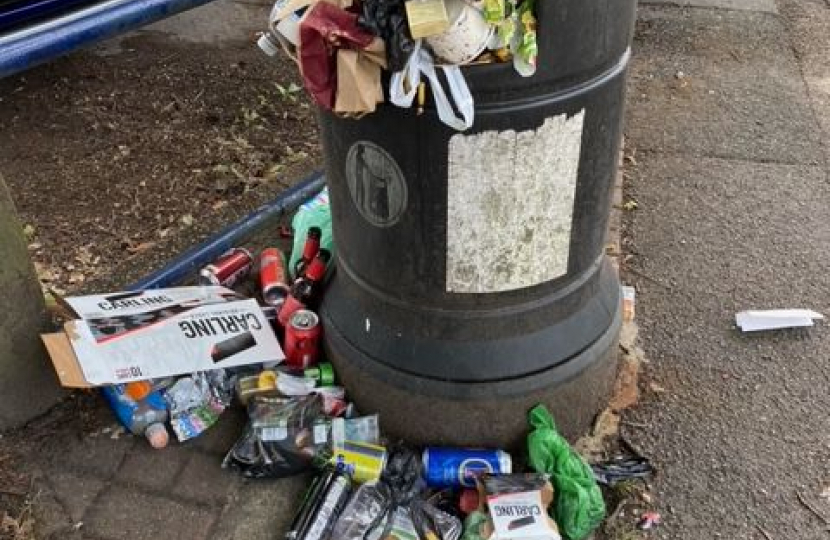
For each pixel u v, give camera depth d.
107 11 1.89
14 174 3.34
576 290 1.99
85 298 2.29
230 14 4.64
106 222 3.08
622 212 3.14
